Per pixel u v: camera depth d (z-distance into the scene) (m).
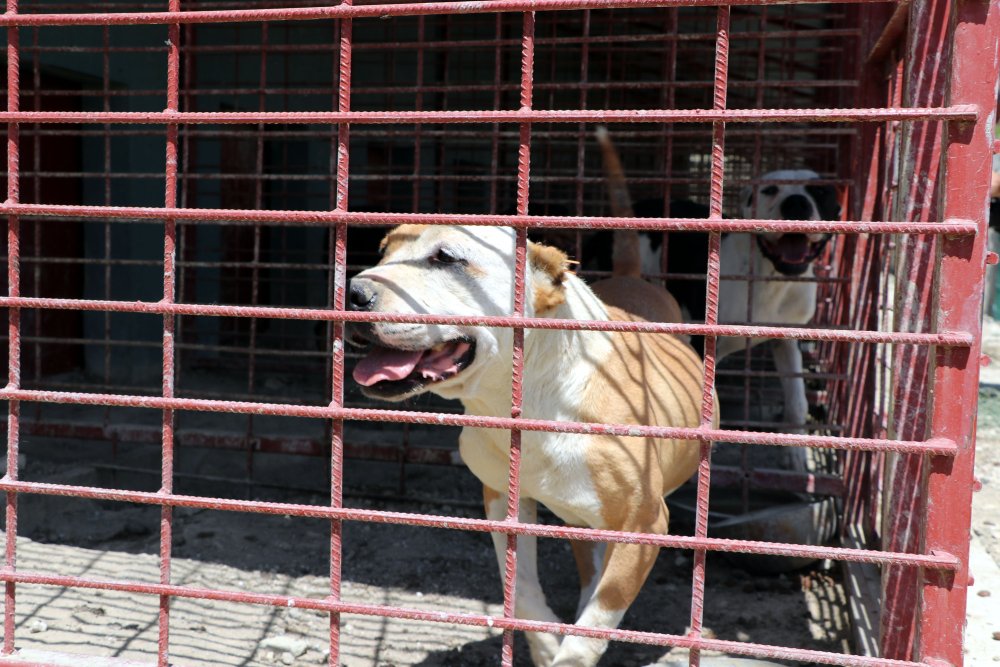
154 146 7.96
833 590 4.21
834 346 5.76
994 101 1.87
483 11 1.99
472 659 3.44
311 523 4.93
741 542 2.00
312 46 4.90
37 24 2.24
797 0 1.87
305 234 9.93
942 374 1.92
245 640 3.47
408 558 4.49
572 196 10.73
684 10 8.24
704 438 1.98
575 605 4.07
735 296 5.97
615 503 2.91
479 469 3.11
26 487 2.29
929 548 1.95
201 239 8.77
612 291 4.05
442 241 2.75
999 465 6.63
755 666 3.18
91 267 7.93
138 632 3.46
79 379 7.84
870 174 4.61
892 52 4.02
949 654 1.95
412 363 2.64
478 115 2.01
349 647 3.49
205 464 5.86
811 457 6.40
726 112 1.90
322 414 2.14
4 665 2.25
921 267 2.57
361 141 9.90
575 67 11.62
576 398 2.90
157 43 7.92
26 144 7.16
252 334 5.32
